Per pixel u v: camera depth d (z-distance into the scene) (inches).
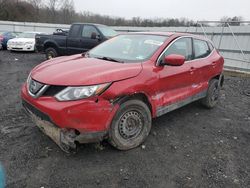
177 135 168.7
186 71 176.6
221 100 266.2
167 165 132.5
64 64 146.0
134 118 141.9
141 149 146.2
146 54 159.6
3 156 131.6
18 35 749.9
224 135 174.9
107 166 127.8
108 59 159.0
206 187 116.9
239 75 469.7
